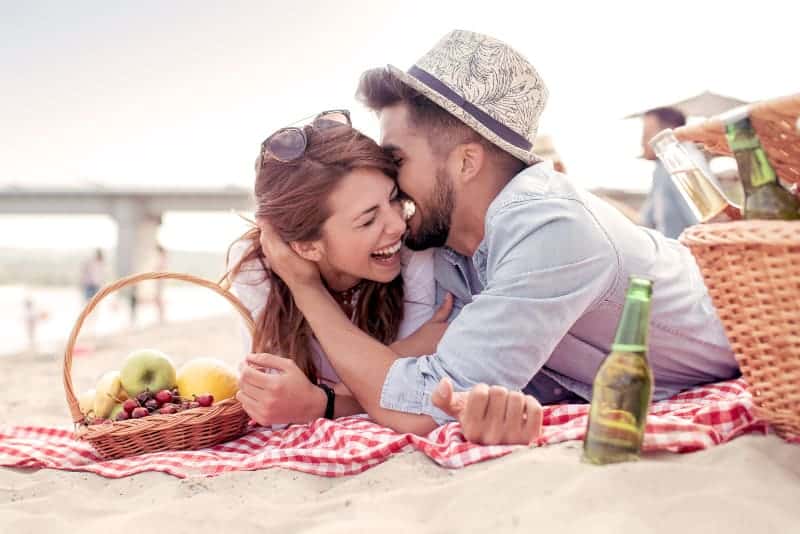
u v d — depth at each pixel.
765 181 1.71
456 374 2.08
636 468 1.55
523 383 2.09
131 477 2.12
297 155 2.31
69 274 81.62
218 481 1.96
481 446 1.88
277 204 2.36
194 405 2.48
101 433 2.32
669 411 2.19
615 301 2.21
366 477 1.87
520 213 2.13
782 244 1.62
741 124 1.71
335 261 2.42
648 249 2.31
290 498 1.84
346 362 2.27
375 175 2.33
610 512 1.41
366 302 2.66
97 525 1.72
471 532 1.47
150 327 15.16
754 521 1.36
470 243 2.46
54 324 20.94
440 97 2.23
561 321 2.08
